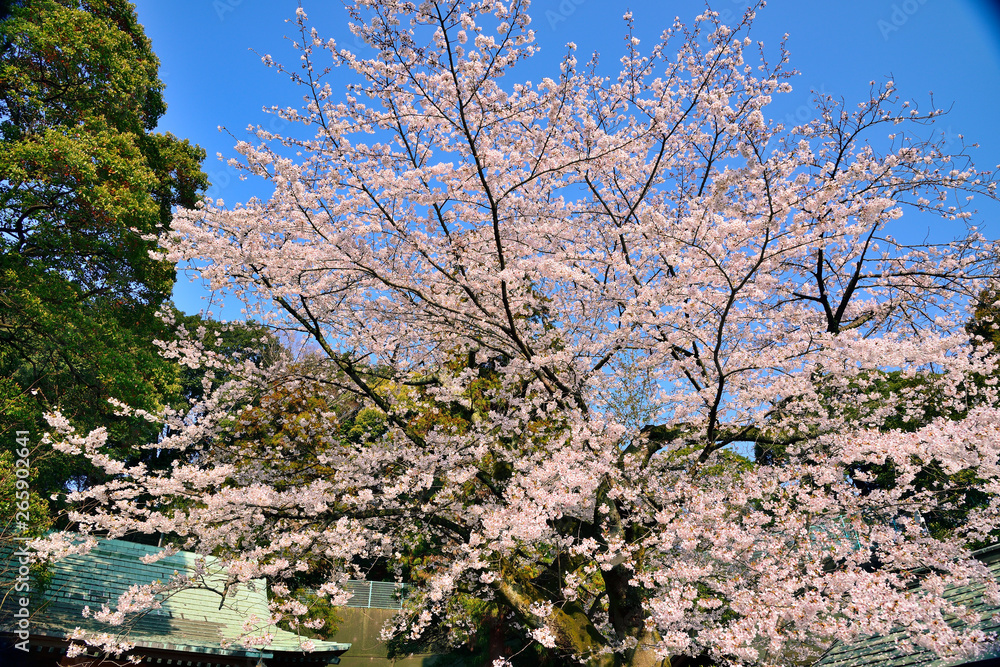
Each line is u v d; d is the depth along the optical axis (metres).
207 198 6.61
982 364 6.80
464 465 7.89
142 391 10.88
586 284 6.88
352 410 9.82
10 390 9.55
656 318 6.39
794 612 4.81
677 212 8.40
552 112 6.33
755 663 5.56
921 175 6.84
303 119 6.45
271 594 11.73
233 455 8.57
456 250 7.02
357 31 5.66
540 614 6.21
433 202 6.55
